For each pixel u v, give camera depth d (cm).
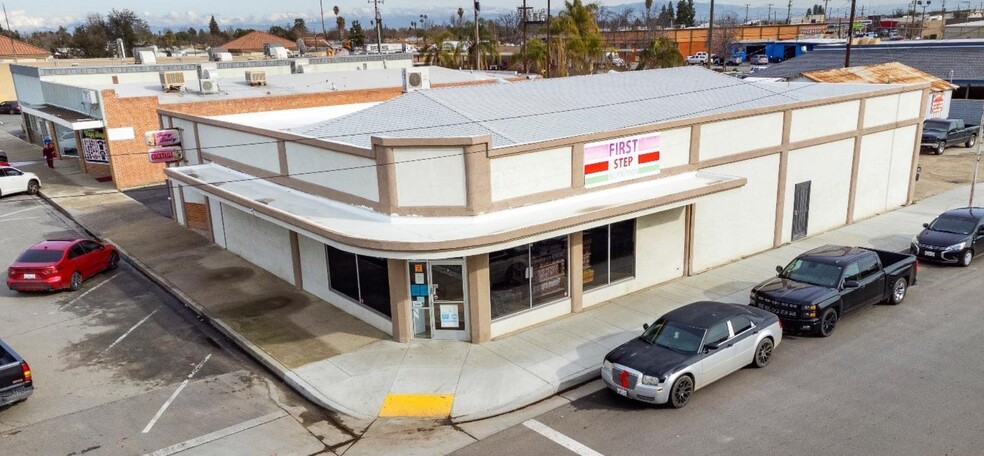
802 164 2338
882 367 1448
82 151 3831
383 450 1201
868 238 2403
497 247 1466
